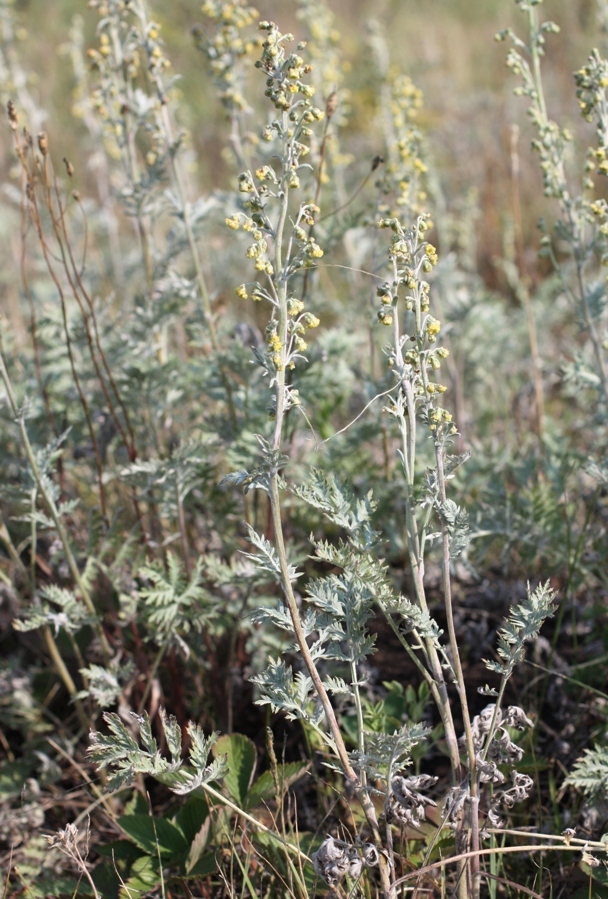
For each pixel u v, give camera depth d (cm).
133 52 307
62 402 337
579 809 225
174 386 306
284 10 1002
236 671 279
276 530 165
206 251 433
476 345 432
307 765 222
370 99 750
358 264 415
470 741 173
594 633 282
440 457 171
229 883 200
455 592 310
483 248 588
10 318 473
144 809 230
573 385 312
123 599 255
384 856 178
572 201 262
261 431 283
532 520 278
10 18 456
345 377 328
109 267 529
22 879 215
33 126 459
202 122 754
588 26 771
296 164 170
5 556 334
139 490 282
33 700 289
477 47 1007
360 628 176
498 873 200
